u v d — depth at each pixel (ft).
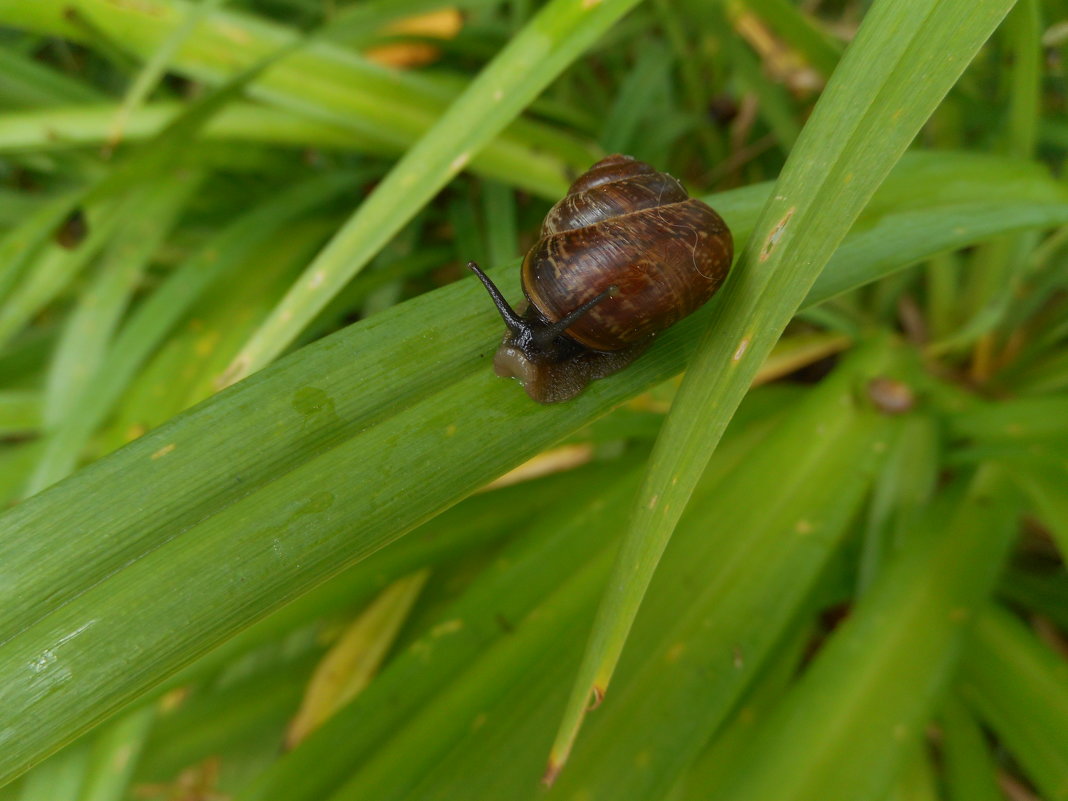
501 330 0.33
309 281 0.36
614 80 0.70
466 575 0.48
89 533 0.28
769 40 0.62
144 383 0.48
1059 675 0.39
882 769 0.34
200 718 0.45
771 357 0.49
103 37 0.46
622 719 0.34
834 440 0.42
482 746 0.34
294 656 0.49
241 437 0.30
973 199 0.37
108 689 0.26
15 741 0.26
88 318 0.48
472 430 0.31
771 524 0.39
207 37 0.47
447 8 0.54
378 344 0.32
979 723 0.44
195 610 0.27
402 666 0.38
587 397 0.34
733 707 0.41
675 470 0.28
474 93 0.37
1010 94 0.44
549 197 0.49
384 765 0.34
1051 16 0.43
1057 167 0.52
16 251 0.46
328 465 0.30
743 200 0.38
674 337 0.36
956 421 0.44
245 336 0.50
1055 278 0.47
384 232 0.37
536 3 0.60
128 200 0.51
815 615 0.45
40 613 0.27
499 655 0.37
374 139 0.51
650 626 0.36
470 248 0.53
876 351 0.47
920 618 0.38
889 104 0.29
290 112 0.51
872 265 0.35
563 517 0.42
